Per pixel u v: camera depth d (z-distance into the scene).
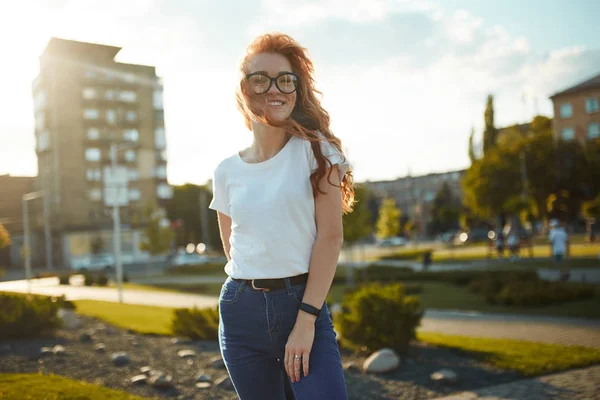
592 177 56.38
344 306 8.85
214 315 9.43
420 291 20.05
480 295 17.48
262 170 2.09
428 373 6.64
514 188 56.12
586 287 14.72
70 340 9.08
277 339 2.09
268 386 2.19
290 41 2.09
